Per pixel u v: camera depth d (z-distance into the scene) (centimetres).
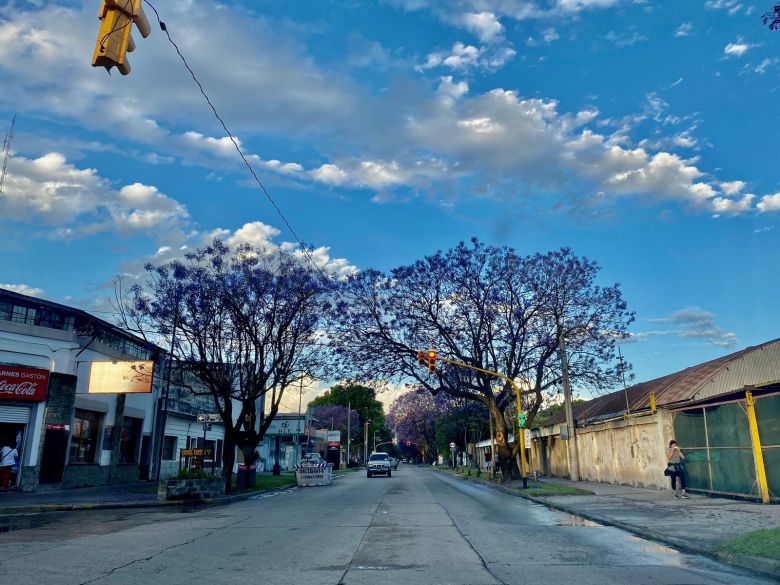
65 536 1177
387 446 14712
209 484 2072
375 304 3056
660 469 2234
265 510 1755
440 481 3719
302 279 2606
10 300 2402
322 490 2806
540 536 1169
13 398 2228
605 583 733
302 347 2756
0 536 1180
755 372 1969
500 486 2798
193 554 955
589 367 3103
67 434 2436
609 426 2812
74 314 2594
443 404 5225
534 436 4444
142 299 2416
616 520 1353
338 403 10281
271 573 801
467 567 841
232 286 2500
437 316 3066
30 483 2267
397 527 1319
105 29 602
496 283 2995
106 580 750
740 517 1320
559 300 3012
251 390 2684
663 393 2444
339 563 877
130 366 2534
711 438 1906
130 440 3194
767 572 785
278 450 6103
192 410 3975
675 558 916
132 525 1375
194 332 2433
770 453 1572
